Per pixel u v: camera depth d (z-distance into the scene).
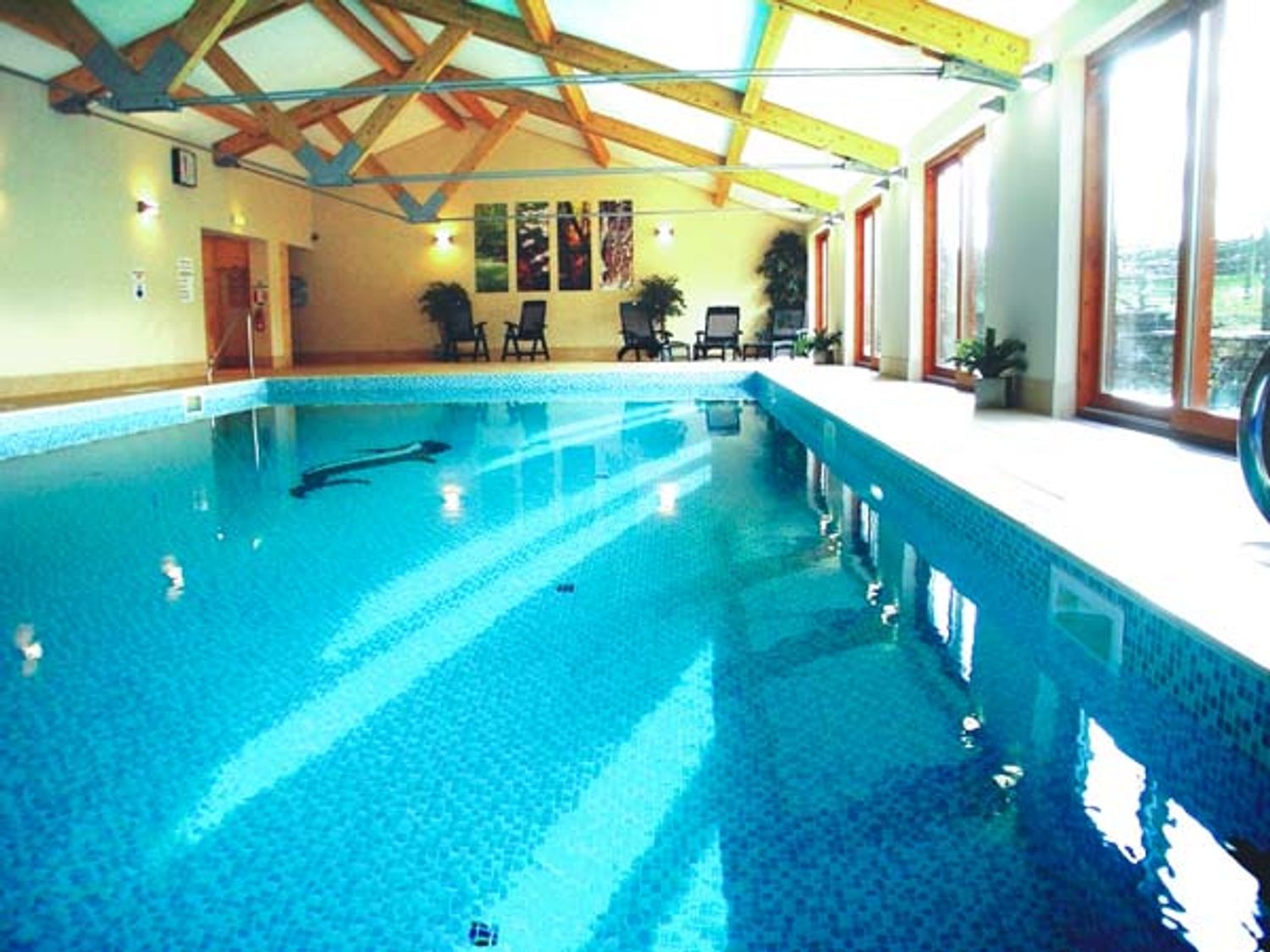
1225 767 2.21
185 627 3.44
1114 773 2.29
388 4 10.16
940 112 8.40
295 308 17.03
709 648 3.16
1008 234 7.00
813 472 6.36
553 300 16.89
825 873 1.88
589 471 6.54
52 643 3.28
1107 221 6.04
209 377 11.76
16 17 8.13
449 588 3.89
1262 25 4.48
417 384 12.15
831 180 12.88
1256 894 1.81
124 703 2.77
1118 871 1.88
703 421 9.24
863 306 13.12
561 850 1.98
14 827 2.10
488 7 9.91
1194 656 2.35
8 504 5.67
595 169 10.27
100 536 4.85
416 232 16.81
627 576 4.01
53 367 10.08
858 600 3.64
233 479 6.44
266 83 12.11
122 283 11.14
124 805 2.20
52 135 10.02
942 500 4.38
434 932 1.72
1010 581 3.57
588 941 1.69
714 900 1.80
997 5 6.09
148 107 8.10
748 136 11.21
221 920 1.77
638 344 15.95
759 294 16.77
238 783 2.29
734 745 2.45
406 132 16.19
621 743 2.48
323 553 4.49
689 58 9.34
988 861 1.92
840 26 6.95
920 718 2.61
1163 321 5.50
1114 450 4.86
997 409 6.85
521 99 12.84
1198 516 3.42
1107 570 2.78
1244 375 4.69
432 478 6.40
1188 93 4.93
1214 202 4.85
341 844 2.02
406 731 2.56
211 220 13.07
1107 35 5.62
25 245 9.66
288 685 2.90
